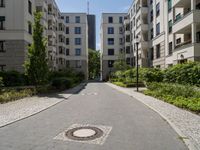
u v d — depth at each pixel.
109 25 76.56
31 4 38.12
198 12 24.52
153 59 43.03
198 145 6.69
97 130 8.42
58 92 25.47
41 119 10.38
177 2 28.38
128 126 9.04
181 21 27.42
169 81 21.73
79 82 53.09
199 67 17.64
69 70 46.47
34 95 21.47
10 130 8.46
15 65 34.19
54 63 53.66
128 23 65.06
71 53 76.12
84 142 7.06
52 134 7.90
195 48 24.36
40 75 23.27
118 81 46.56
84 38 76.56
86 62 77.25
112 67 76.12
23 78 27.67
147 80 25.95
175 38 31.19
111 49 76.44
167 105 14.40
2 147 6.62
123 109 13.19
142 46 46.28
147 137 7.59
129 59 63.31
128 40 64.44
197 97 14.62
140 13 47.78
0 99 16.11
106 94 23.19
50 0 54.44
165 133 8.07
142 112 12.17
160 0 38.97
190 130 8.30
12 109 13.12
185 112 11.85
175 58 29.50
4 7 34.34
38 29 23.30
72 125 9.17
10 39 34.19
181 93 16.09
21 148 6.53
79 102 16.50
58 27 66.12
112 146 6.71
